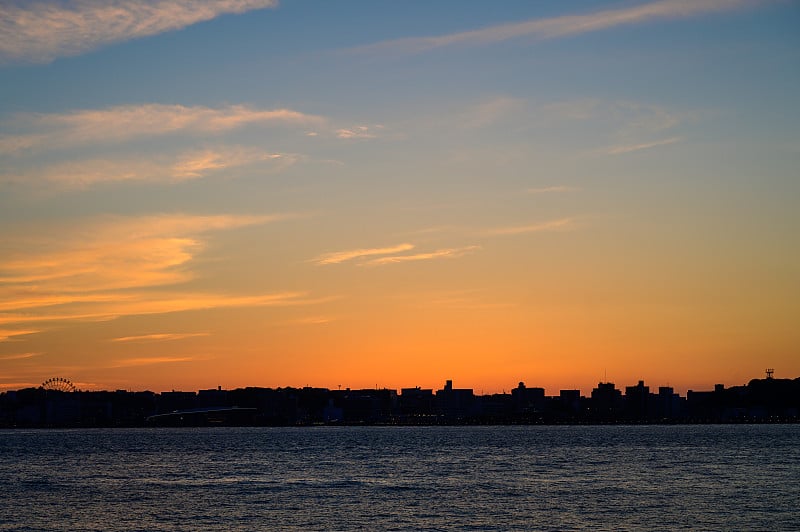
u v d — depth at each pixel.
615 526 109.00
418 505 129.12
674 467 192.88
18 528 111.62
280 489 152.62
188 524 113.81
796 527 107.25
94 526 112.81
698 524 109.69
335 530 108.38
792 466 191.62
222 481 170.00
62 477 184.12
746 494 138.12
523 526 109.81
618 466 198.62
